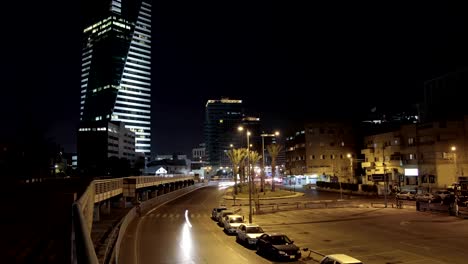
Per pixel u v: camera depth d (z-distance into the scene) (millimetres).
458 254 28250
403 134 100500
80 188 46250
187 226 48031
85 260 4145
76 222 6168
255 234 34406
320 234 38750
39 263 10836
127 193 59781
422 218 47656
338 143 133625
